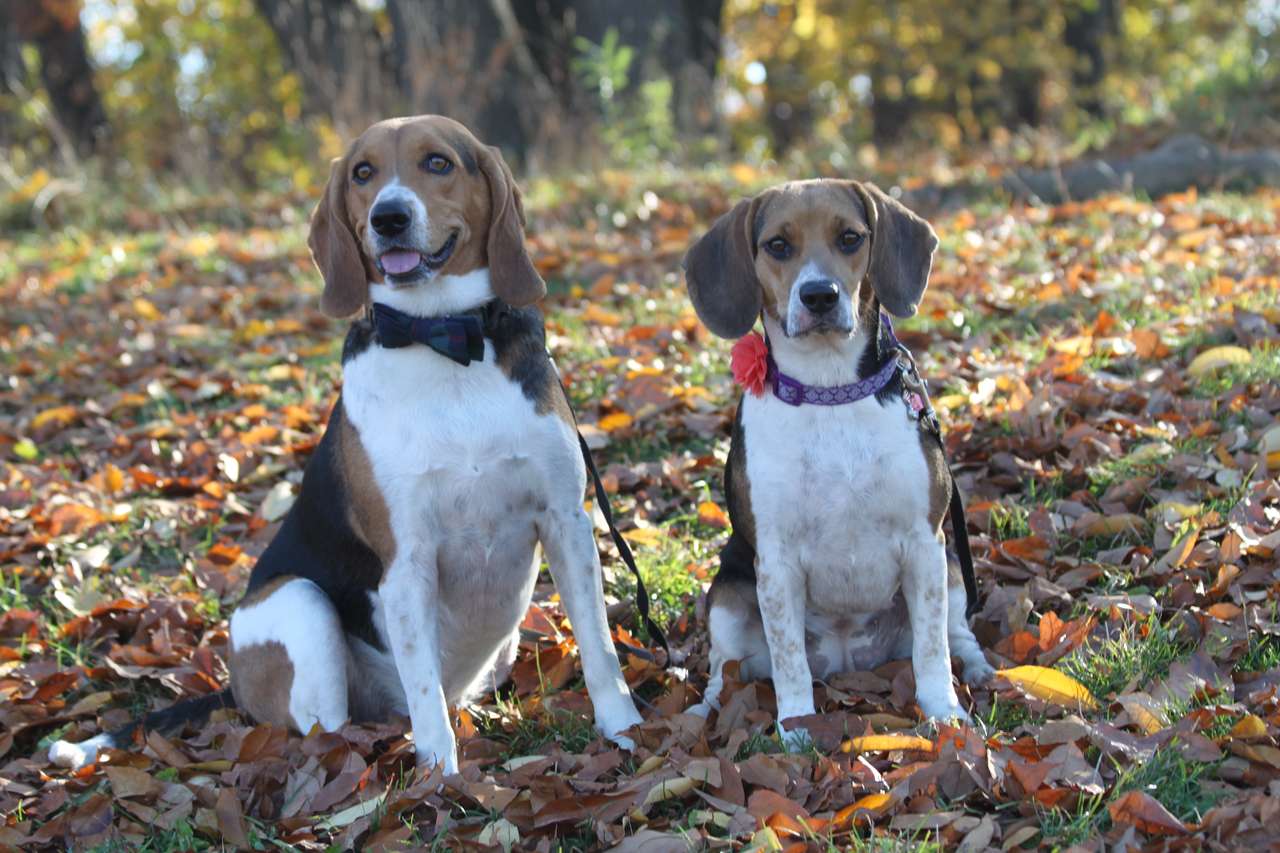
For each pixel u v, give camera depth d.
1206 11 23.78
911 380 3.64
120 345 8.13
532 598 4.61
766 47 26.31
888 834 2.94
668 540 4.84
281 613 3.77
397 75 14.45
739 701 3.65
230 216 12.46
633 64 14.18
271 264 10.01
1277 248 7.17
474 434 3.55
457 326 3.54
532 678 4.18
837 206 3.55
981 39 20.50
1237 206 8.50
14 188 13.38
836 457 3.49
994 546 4.40
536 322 3.79
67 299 9.56
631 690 4.05
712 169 12.09
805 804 3.13
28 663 4.54
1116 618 3.85
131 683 4.42
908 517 3.53
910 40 22.14
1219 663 3.59
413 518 3.57
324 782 3.49
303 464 6.02
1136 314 6.26
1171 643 3.72
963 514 3.92
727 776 3.19
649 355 6.57
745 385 3.59
